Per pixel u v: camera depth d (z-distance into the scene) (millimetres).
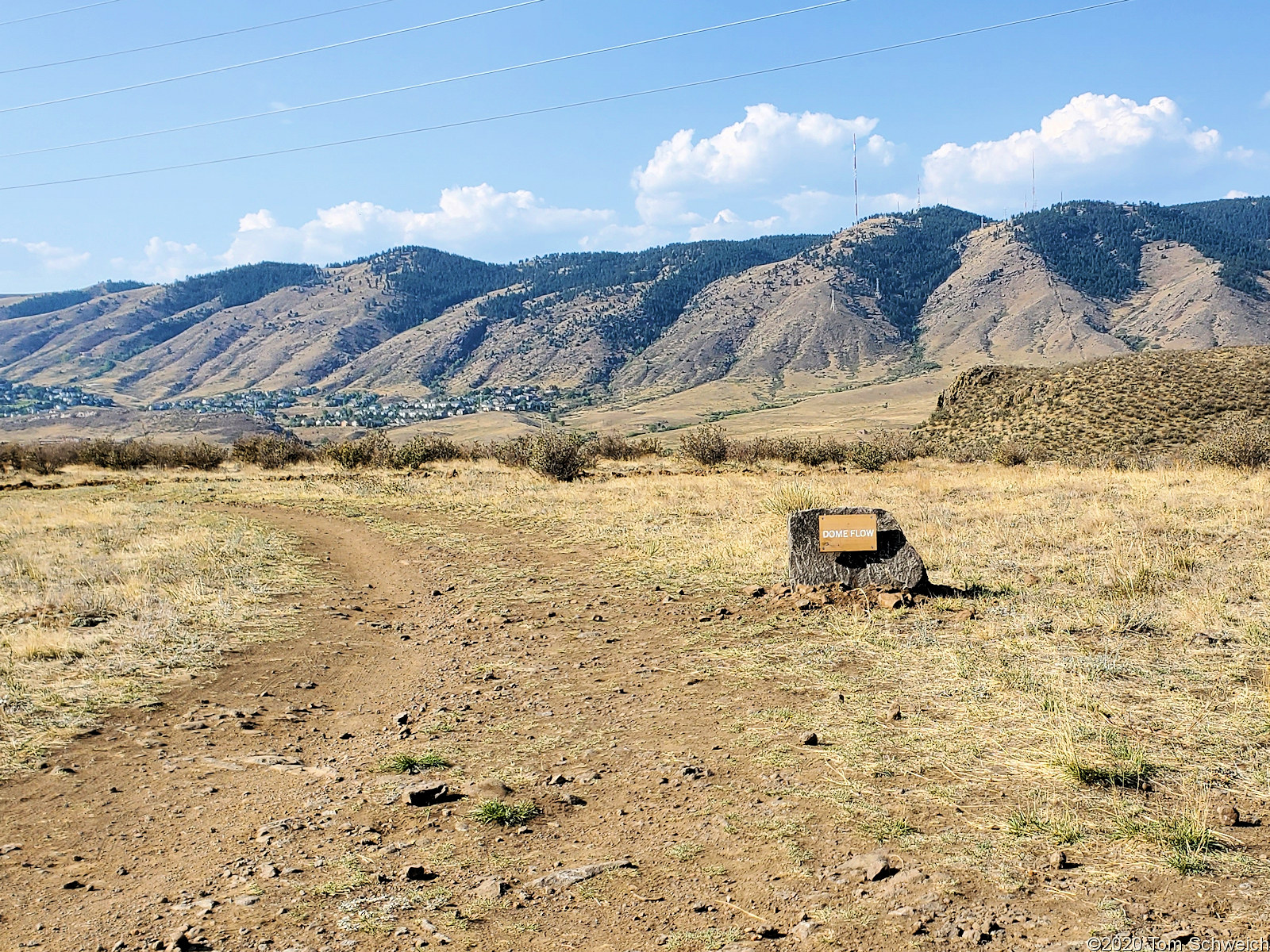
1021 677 7238
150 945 4086
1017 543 13078
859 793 5410
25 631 10672
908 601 9953
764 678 7945
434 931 4137
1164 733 5945
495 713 7637
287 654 10094
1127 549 11969
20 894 4723
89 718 7840
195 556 16188
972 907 4113
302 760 6797
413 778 6188
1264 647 7562
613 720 7227
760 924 4070
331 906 4410
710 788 5684
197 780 6430
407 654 10039
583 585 12789
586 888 4508
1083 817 4906
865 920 4055
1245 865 4336
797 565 10820
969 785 5434
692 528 16578
